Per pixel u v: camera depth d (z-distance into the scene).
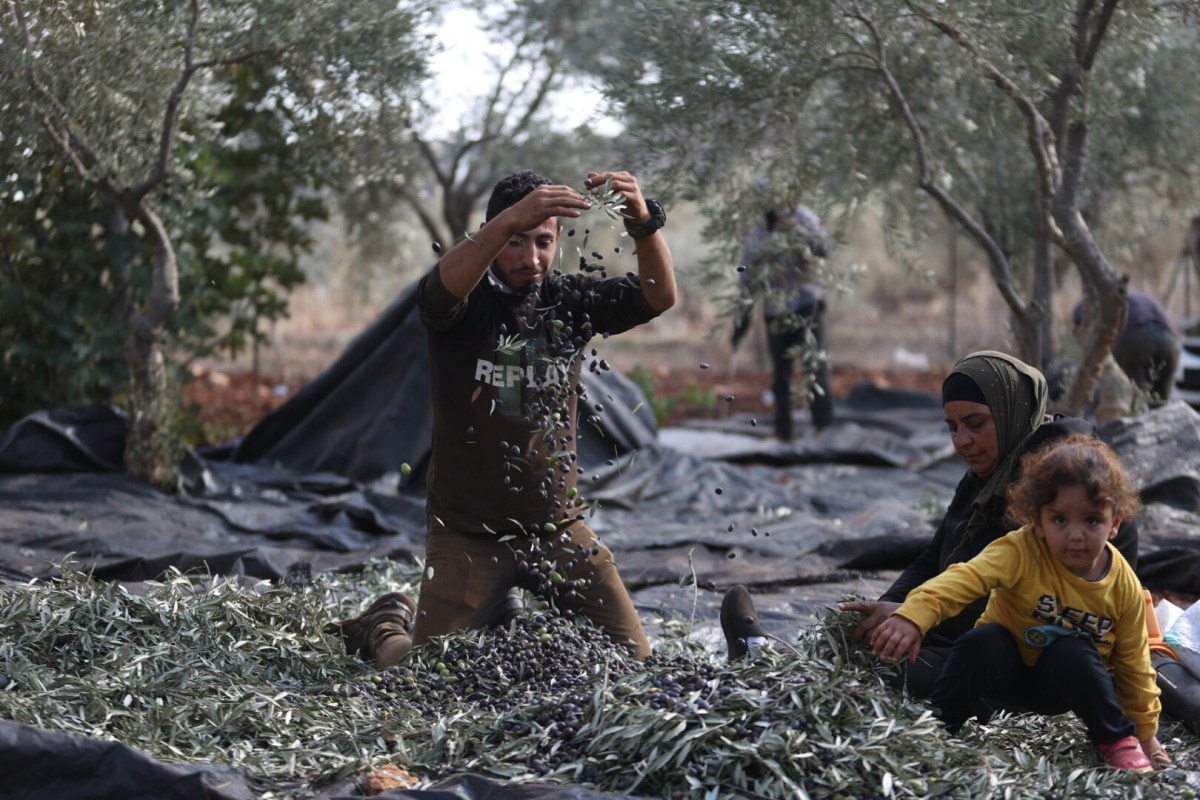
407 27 6.53
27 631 3.86
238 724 3.39
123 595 4.12
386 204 12.69
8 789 2.84
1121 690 3.30
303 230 10.13
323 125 6.77
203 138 7.88
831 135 6.81
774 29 5.86
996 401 3.59
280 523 7.34
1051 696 3.32
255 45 6.38
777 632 5.01
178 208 8.05
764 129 6.13
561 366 3.94
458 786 2.95
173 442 7.92
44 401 8.73
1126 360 8.55
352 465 8.42
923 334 23.39
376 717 3.53
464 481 4.04
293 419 8.84
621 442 8.84
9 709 3.20
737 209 6.42
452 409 4.00
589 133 6.38
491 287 3.98
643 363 19.89
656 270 3.94
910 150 6.77
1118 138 8.34
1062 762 3.21
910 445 10.64
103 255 8.69
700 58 6.03
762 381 17.52
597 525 7.61
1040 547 3.24
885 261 25.72
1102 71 6.92
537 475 4.05
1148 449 6.69
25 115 6.05
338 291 25.38
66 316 8.61
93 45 5.96
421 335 8.59
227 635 4.08
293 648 4.13
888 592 3.87
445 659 3.85
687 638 4.57
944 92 6.47
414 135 7.64
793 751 2.94
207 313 9.78
